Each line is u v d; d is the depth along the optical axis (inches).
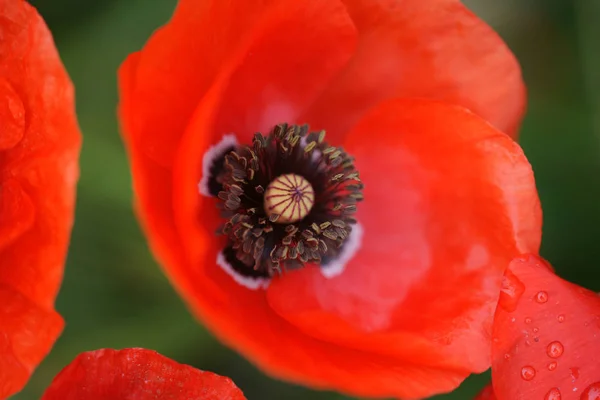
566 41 14.0
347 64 13.7
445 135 13.4
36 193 12.3
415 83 13.7
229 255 13.8
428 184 13.7
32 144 12.3
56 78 12.3
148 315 13.1
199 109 12.5
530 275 13.2
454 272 13.5
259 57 13.5
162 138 12.7
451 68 13.6
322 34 13.4
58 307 13.0
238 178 13.9
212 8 12.5
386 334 12.9
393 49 13.6
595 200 13.9
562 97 13.9
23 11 12.3
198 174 13.2
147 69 12.4
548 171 13.9
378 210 13.9
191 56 12.6
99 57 13.2
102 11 13.3
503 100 13.6
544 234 13.9
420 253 13.7
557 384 12.9
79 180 13.0
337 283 13.9
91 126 13.1
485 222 13.4
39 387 13.0
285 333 13.2
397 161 13.8
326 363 12.9
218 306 12.6
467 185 13.5
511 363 13.1
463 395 13.5
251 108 13.9
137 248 13.1
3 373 12.3
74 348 13.0
